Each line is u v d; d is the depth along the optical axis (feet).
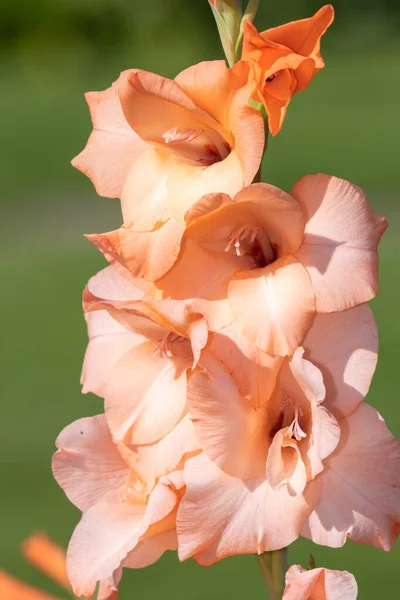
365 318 5.15
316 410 5.07
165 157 5.19
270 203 5.05
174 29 44.68
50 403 14.57
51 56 44.34
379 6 46.16
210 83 5.06
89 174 5.29
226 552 5.10
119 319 5.21
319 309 5.07
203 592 9.50
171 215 5.11
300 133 34.68
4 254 22.53
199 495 5.11
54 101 39.70
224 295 5.14
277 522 5.10
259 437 5.15
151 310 5.09
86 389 5.34
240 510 5.11
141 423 5.21
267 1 43.52
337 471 5.13
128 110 5.12
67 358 16.56
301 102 39.52
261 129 5.05
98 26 44.68
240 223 5.12
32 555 5.37
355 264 5.07
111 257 5.18
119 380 5.24
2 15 44.37
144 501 5.26
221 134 5.15
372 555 10.25
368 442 5.14
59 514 10.94
